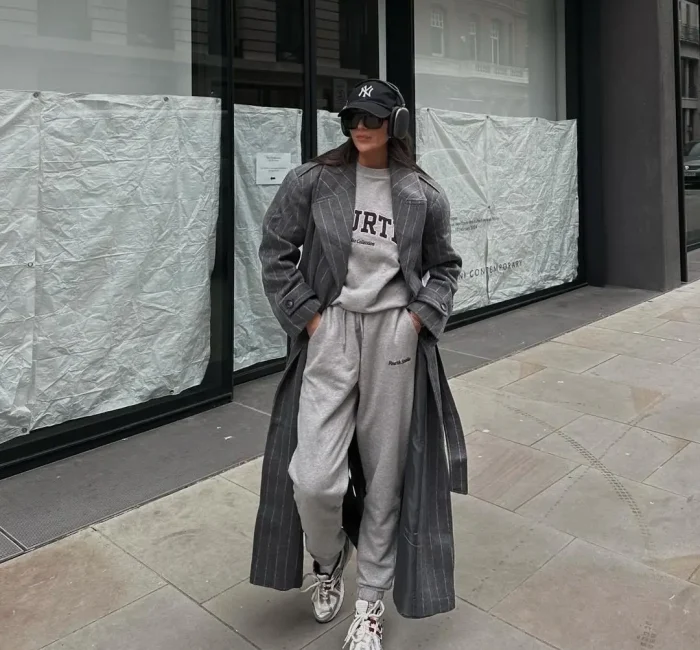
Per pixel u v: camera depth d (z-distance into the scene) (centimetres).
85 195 404
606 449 412
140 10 441
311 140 552
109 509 347
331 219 223
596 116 835
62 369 407
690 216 1046
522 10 777
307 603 275
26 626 261
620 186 838
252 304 534
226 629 260
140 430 440
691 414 462
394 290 227
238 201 514
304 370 234
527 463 395
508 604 273
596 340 639
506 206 743
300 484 221
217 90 466
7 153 370
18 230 379
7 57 388
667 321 697
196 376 478
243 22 501
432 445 240
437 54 681
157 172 437
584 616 265
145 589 283
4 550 311
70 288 405
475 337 656
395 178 226
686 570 294
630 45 800
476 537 321
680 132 835
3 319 379
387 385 229
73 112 394
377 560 240
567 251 841
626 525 330
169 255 449
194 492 363
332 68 578
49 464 397
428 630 258
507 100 771
